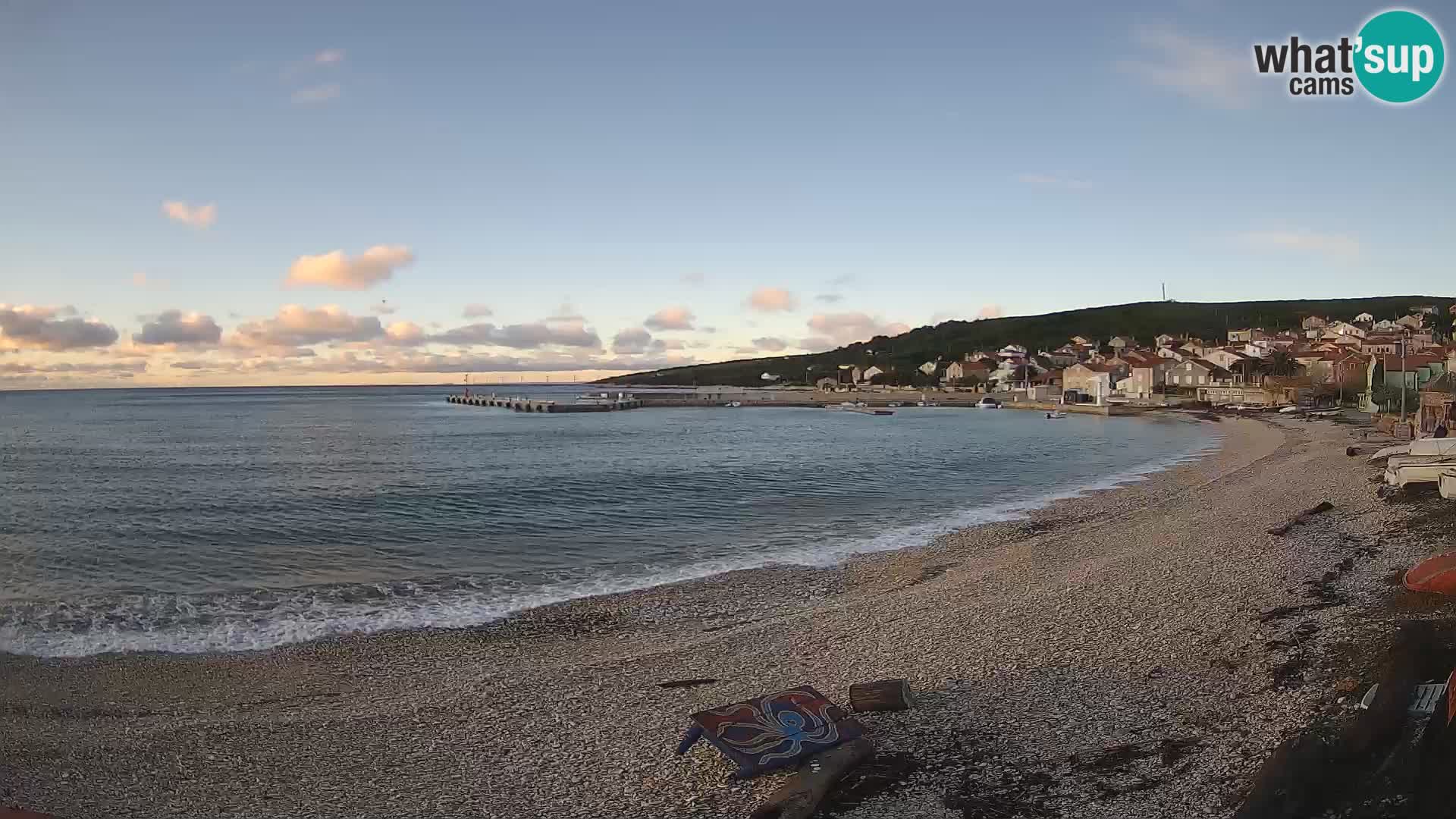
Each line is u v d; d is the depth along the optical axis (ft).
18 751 38.93
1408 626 38.96
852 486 137.80
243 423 381.40
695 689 44.55
